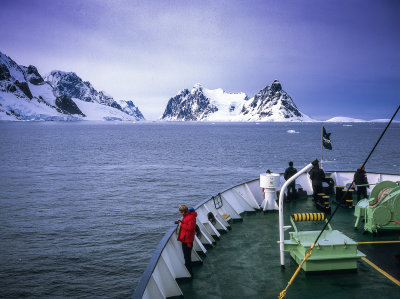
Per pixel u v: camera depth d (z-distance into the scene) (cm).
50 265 1877
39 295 1580
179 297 583
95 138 13188
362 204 908
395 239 828
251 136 15638
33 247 2125
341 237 683
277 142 11619
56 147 9181
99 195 3572
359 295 572
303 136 15800
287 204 1223
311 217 714
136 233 2381
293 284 616
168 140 12594
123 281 1708
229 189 1133
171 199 3431
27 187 3941
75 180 4447
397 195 834
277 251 782
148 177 4725
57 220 2672
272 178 1120
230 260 735
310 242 663
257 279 643
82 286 1655
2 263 1894
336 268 651
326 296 571
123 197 3494
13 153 7562
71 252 2047
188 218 661
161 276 590
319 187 1172
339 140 12625
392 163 6141
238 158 6969
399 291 581
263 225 984
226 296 584
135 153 7969
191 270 661
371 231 855
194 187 4050
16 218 2712
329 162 6297
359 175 1175
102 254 2022
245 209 1138
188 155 7569
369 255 733
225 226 955
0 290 1619
